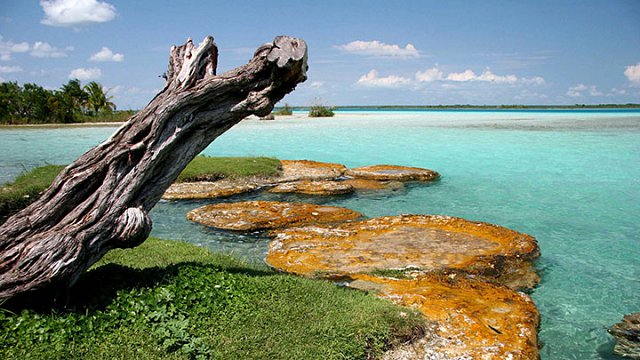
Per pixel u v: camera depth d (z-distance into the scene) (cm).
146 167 571
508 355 589
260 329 569
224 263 839
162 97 587
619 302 820
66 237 509
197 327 556
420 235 1084
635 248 1110
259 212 1310
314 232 1096
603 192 1722
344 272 864
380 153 2803
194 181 1728
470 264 909
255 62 616
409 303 710
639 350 659
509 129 4334
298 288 680
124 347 500
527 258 985
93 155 552
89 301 557
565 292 859
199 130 620
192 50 618
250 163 1925
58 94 6144
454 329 639
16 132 4291
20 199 1338
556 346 670
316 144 3241
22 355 457
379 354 574
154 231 1184
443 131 4175
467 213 1433
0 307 493
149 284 603
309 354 539
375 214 1402
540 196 1659
